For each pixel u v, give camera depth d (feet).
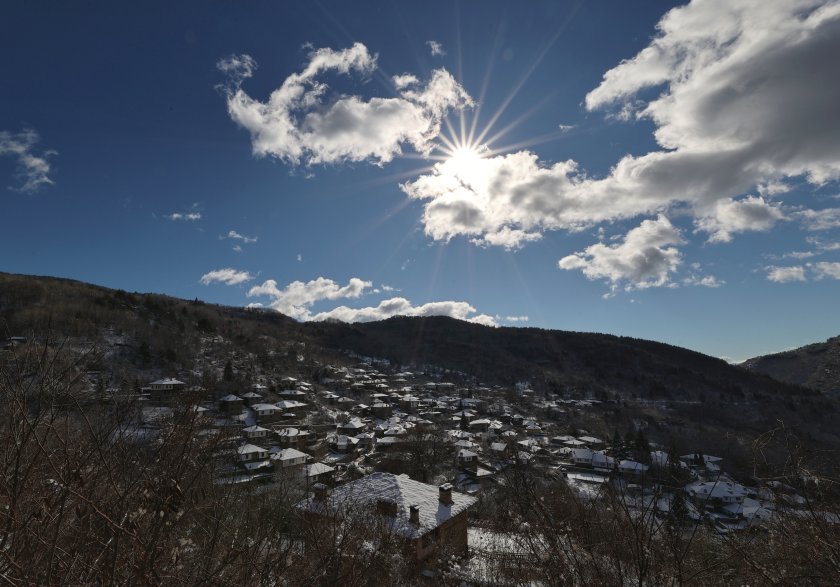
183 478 8.66
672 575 9.66
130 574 7.22
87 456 7.70
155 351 237.25
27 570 6.71
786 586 9.67
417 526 49.24
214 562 9.18
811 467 10.10
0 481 6.91
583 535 10.85
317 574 11.19
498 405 345.72
